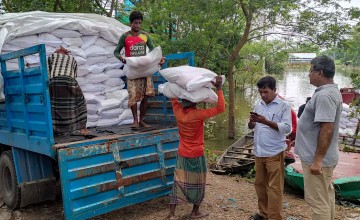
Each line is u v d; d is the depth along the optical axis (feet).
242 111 63.26
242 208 16.39
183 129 14.40
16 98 15.03
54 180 16.47
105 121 17.28
